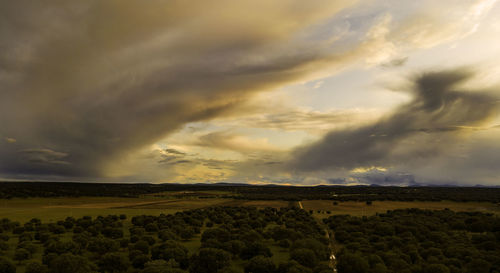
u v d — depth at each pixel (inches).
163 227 3299.7
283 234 2716.5
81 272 1547.7
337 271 1839.3
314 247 2191.2
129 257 1937.7
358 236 2819.9
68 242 2138.3
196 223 3681.1
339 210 5442.9
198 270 1684.3
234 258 2100.1
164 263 1635.1
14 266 1657.2
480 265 1771.7
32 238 2696.9
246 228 3176.7
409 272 1673.2
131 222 4040.4
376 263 1796.3
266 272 1686.8
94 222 3698.3
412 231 2997.0
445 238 2632.9
